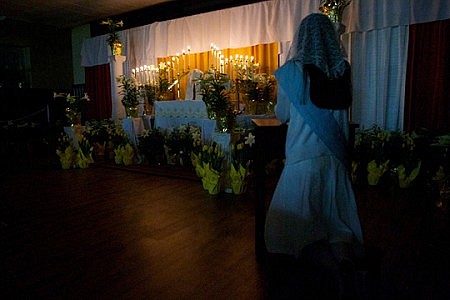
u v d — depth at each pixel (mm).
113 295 1689
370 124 4703
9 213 3051
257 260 2039
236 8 5656
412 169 3490
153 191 3734
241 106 5164
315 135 1667
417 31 4285
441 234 2344
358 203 3080
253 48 5664
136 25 7297
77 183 4191
